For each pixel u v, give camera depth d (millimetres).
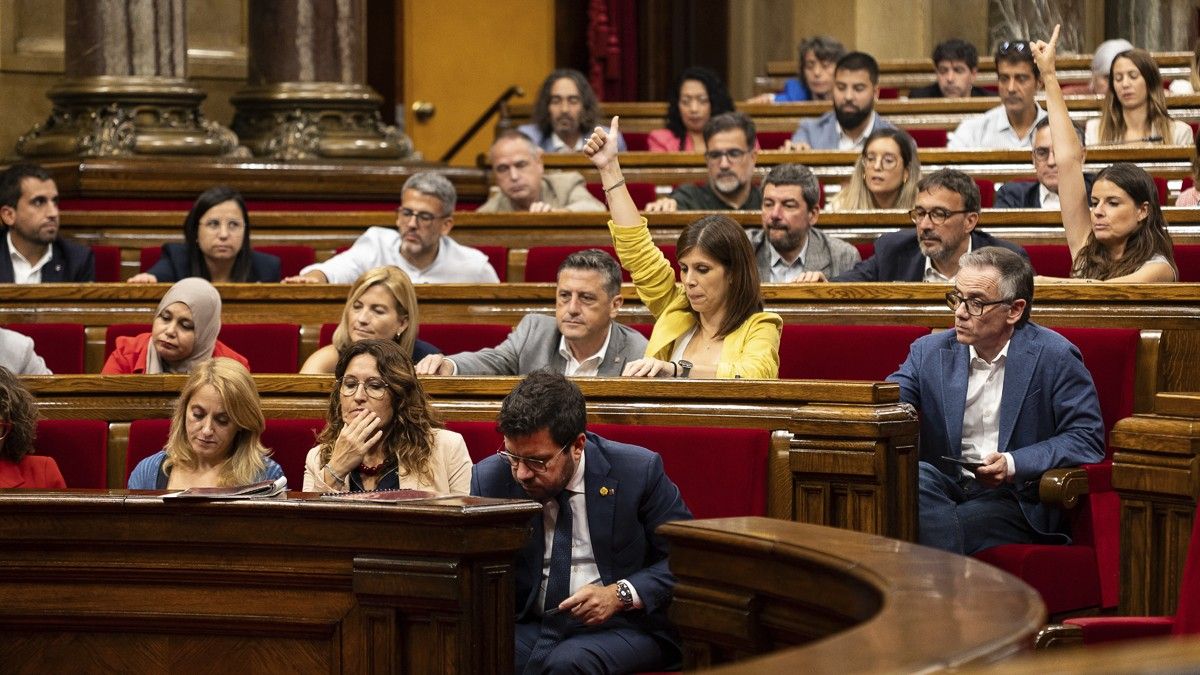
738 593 2846
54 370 5613
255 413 4102
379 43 11984
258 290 5746
